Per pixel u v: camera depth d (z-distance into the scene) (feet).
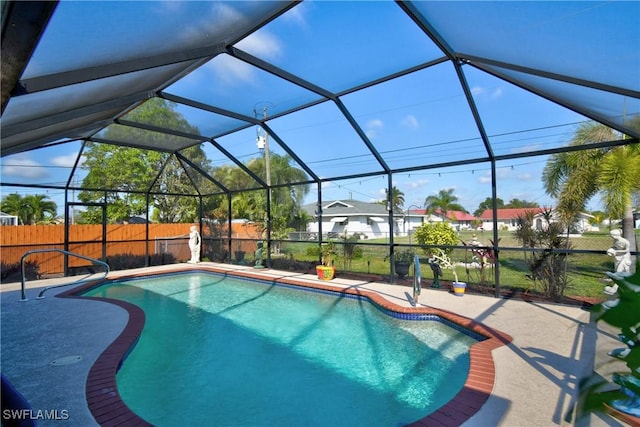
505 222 71.77
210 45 13.11
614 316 3.27
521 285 23.52
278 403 10.74
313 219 50.14
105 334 14.76
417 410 10.25
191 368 13.28
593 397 3.34
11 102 8.74
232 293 26.23
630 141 16.08
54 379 10.52
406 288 23.08
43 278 28.99
